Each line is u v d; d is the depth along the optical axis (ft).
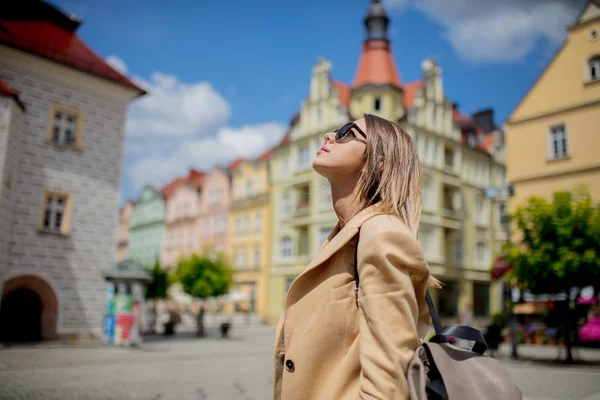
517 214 46.26
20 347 50.80
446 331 4.09
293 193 126.62
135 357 45.78
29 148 57.26
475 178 130.41
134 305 55.72
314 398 4.12
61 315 57.82
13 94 51.16
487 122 158.81
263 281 138.82
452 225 118.01
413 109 112.78
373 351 3.57
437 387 3.57
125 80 66.54
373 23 119.44
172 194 191.01
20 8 61.87
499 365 3.80
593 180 68.95
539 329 69.00
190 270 89.97
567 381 34.14
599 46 70.90
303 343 4.25
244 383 31.27
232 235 154.71
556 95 74.43
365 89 110.63
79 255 60.34
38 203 57.36
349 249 4.27
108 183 64.23
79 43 66.39
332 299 4.19
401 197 4.50
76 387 28.37
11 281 53.93
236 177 157.99
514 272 46.39
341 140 4.77
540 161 74.59
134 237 210.59
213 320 132.67
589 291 59.93
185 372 36.09
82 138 62.34
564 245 43.09
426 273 3.90
